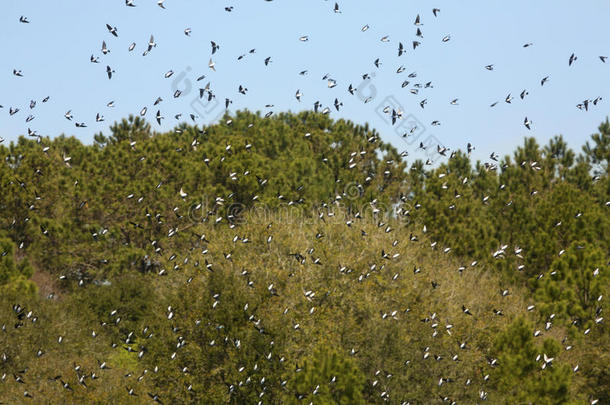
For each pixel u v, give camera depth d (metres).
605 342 23.88
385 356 20.73
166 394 20.12
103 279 37.62
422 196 36.44
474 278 28.38
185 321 20.88
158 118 15.98
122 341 26.66
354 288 23.39
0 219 37.94
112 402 18.41
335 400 19.31
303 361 19.70
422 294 24.17
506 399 21.14
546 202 32.94
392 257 25.25
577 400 21.45
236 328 20.30
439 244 32.31
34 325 22.27
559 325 24.89
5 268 29.98
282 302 22.73
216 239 26.25
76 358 21.19
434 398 20.22
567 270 26.34
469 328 23.33
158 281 24.97
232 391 19.56
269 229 26.20
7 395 18.92
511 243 33.12
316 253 24.70
